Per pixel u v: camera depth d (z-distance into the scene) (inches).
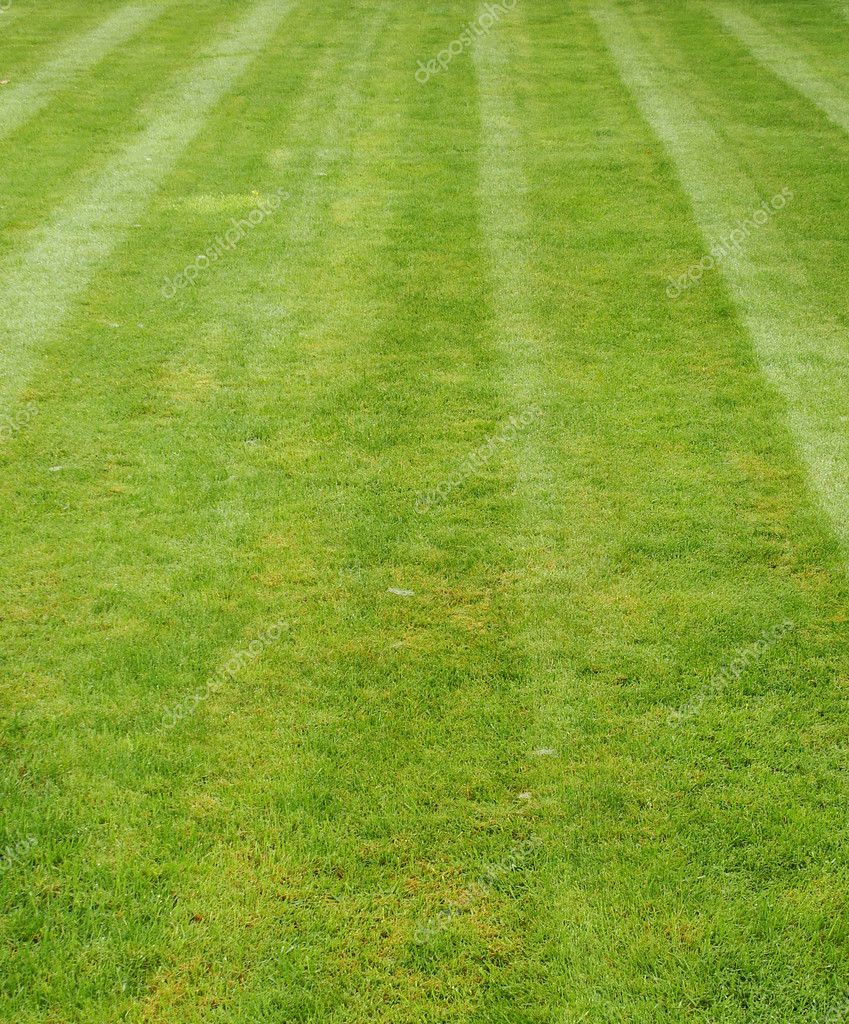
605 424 297.1
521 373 323.6
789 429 294.4
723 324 354.6
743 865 167.9
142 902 160.9
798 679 205.6
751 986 150.1
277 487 267.3
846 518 256.2
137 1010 145.9
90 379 317.4
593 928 157.9
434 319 357.7
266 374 322.7
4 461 275.7
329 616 222.7
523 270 394.3
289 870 166.7
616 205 452.4
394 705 199.6
